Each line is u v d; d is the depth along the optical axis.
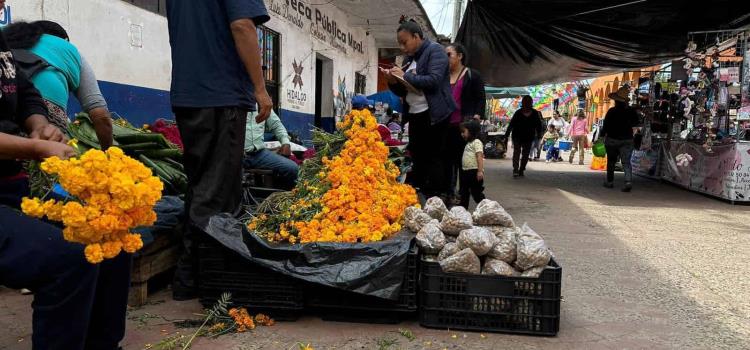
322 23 12.04
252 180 4.77
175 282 3.39
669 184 11.66
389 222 3.64
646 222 6.84
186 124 3.28
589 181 11.94
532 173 13.72
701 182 9.95
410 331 3.00
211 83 3.22
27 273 1.74
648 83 13.26
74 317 1.83
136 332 2.85
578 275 4.26
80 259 1.78
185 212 3.36
